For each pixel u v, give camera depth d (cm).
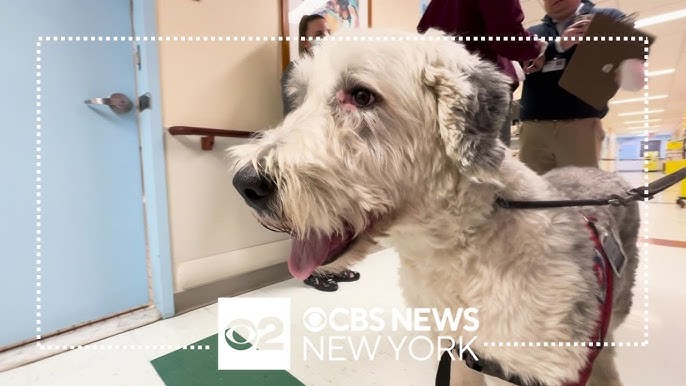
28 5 121
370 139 60
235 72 164
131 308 152
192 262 152
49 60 126
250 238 171
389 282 175
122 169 146
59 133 130
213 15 155
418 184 61
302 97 74
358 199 58
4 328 123
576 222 65
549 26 173
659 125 1159
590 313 58
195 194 152
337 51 64
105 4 137
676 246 235
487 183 58
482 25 134
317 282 169
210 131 148
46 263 130
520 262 56
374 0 231
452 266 61
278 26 179
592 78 143
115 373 110
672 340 121
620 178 94
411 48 64
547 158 175
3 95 118
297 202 55
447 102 59
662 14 382
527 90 176
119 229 147
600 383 92
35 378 108
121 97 142
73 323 137
